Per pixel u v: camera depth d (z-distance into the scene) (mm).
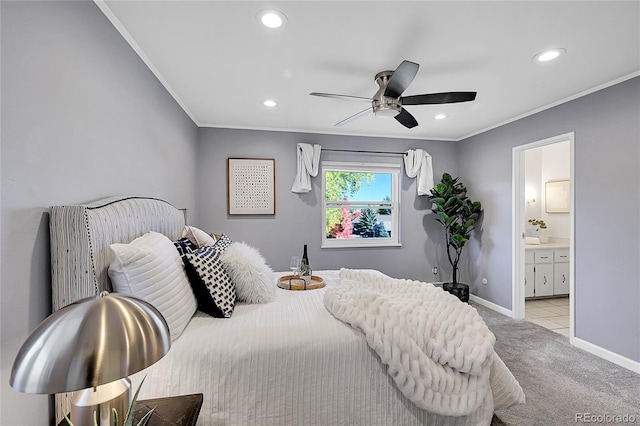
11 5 1030
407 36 1962
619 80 2570
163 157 2605
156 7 1660
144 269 1373
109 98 1693
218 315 1729
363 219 4578
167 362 1383
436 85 2707
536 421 1907
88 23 1487
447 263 4734
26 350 655
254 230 4105
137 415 1125
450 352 1533
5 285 1006
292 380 1460
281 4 1652
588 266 2836
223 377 1403
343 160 4398
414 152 4543
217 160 3988
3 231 1000
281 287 2463
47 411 1162
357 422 1521
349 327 1605
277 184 4168
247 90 2840
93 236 1253
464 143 4602
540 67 2383
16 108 1054
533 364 2600
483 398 1546
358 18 1778
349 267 4418
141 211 1763
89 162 1493
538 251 4543
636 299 2486
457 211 4316
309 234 4285
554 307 4266
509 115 3582
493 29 1889
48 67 1207
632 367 2494
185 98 3029
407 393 1477
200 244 2342
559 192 5016
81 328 666
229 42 2025
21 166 1074
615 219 2627
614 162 2631
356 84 2705
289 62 2303
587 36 1965
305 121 3830
